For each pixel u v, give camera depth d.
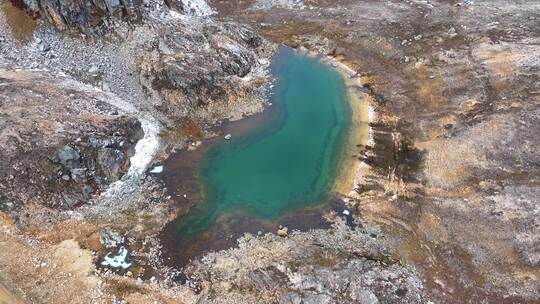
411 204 38.53
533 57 49.66
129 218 38.00
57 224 36.88
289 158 43.78
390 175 41.25
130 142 42.88
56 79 46.16
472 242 35.16
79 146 39.47
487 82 48.16
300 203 39.56
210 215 38.66
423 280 33.12
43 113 41.47
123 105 46.16
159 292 32.91
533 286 32.19
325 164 43.03
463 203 37.91
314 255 34.81
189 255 35.47
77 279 33.44
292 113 48.75
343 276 33.09
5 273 33.31
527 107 45.00
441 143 43.22
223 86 49.53
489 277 33.00
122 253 35.47
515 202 37.25
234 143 45.38
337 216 38.25
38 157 38.16
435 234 36.09
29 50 47.94
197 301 32.19
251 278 33.19
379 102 49.50
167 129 45.84
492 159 40.88
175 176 41.84
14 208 36.78
